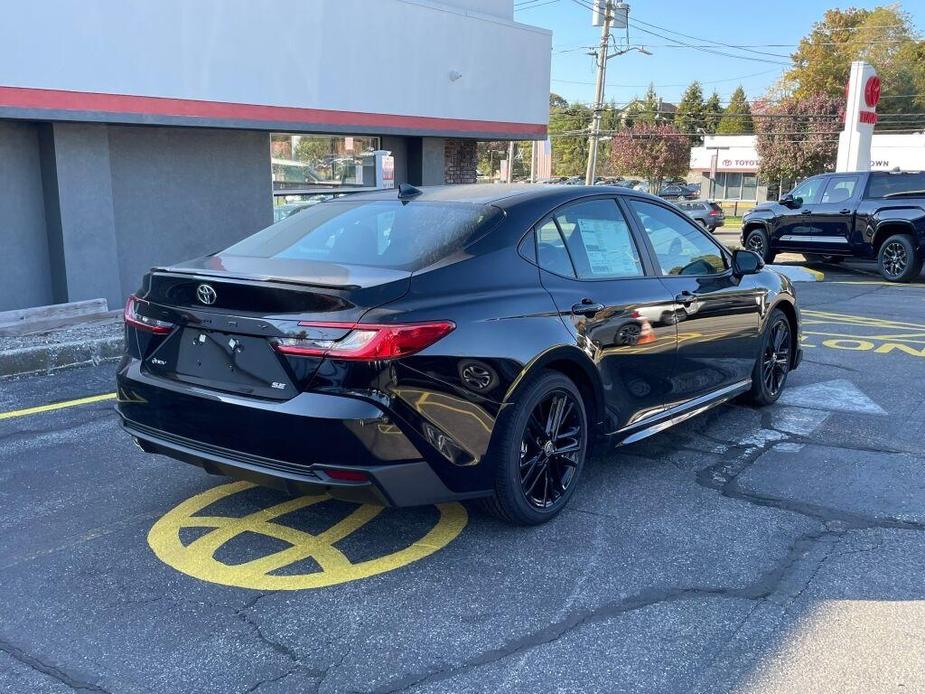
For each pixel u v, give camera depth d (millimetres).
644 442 5215
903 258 14188
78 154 9562
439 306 3422
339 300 3238
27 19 8539
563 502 4047
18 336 7570
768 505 4219
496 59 14172
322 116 11578
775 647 2951
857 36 79312
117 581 3422
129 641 2990
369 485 3258
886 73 77500
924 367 7301
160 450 3770
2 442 5164
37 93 8727
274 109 10977
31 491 4379
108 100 9305
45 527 3939
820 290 13273
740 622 3113
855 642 2982
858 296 12523
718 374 5199
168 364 3729
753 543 3785
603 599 3281
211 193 11258
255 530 3910
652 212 4898
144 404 3770
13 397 6203
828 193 15383
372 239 3939
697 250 5176
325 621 3119
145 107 9648
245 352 3422
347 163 13148
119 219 10375
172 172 10789
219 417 3436
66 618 3139
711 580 3438
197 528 3932
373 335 3182
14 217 9516
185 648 2945
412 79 12781
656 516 4078
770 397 5973
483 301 3596
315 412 3182
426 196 4375
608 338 4156
